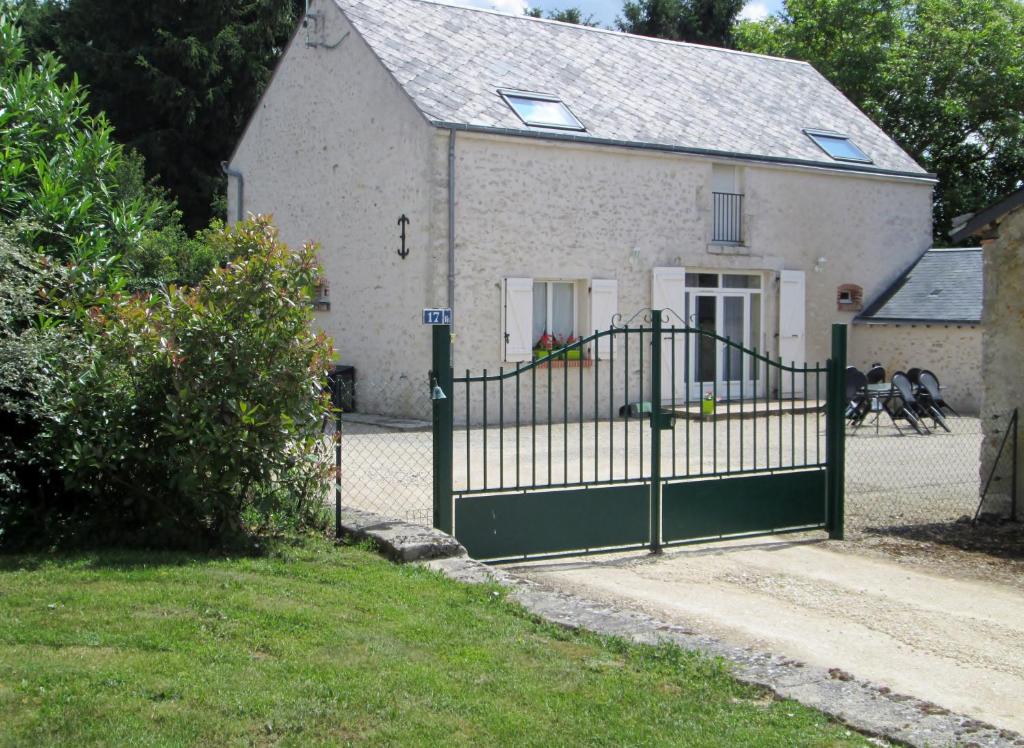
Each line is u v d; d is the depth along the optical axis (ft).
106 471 20.80
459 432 49.47
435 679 14.34
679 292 60.23
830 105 75.31
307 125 61.26
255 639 15.38
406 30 58.54
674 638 16.87
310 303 21.93
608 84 63.10
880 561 25.79
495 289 53.88
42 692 12.91
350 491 32.48
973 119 98.32
